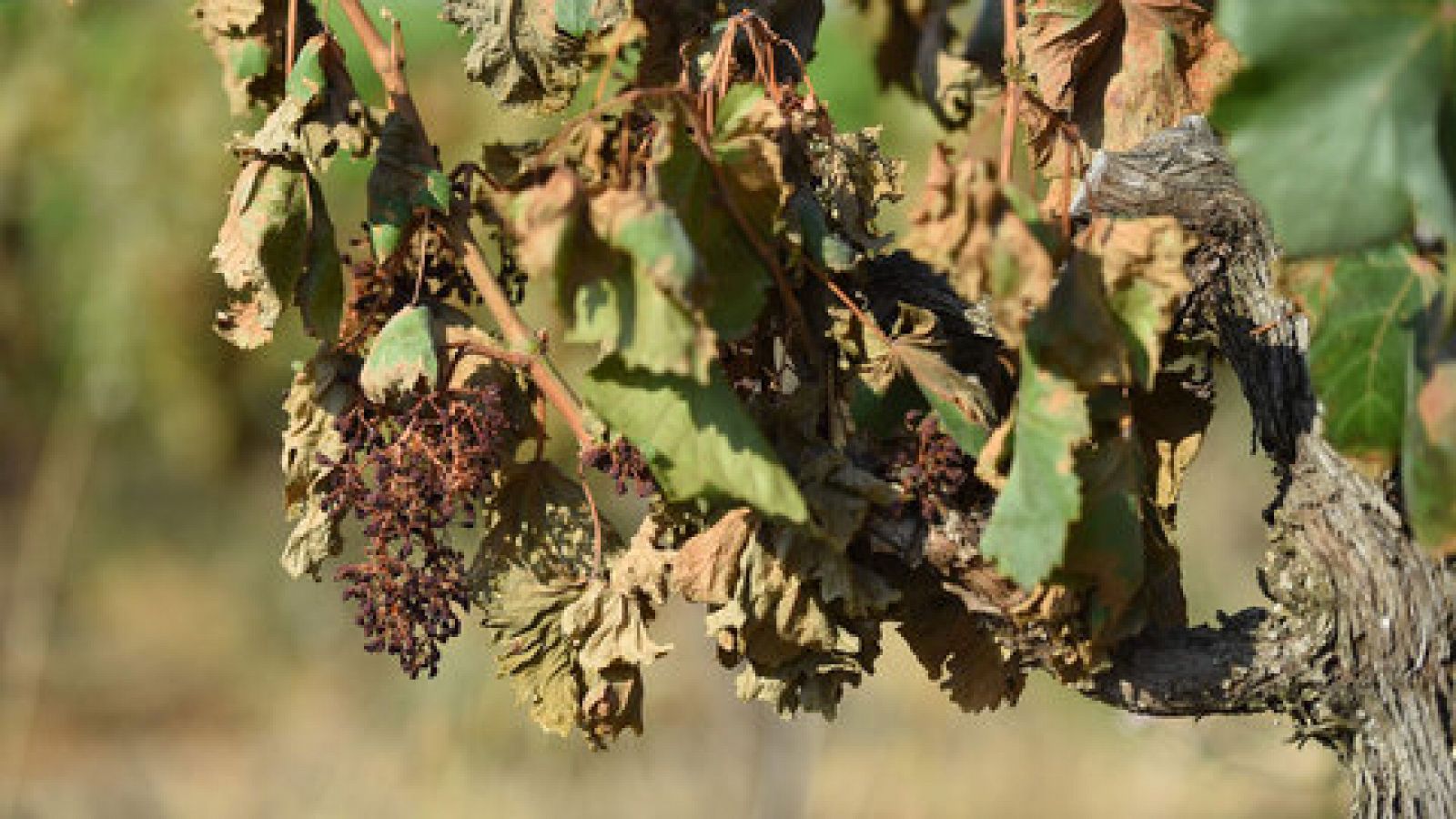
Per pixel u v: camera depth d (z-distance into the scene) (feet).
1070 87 6.33
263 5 6.28
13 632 28.12
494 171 5.96
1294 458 6.20
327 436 6.29
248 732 33.65
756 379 6.12
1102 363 5.70
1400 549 6.08
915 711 23.52
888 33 7.43
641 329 5.56
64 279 14.75
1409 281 5.61
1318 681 6.15
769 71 6.25
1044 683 21.27
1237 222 6.21
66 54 13.07
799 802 19.36
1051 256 5.66
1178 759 12.44
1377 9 5.14
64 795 31.30
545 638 6.37
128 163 13.33
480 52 6.39
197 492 33.45
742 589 6.05
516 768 15.38
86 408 17.90
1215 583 18.85
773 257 5.81
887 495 5.97
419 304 6.25
